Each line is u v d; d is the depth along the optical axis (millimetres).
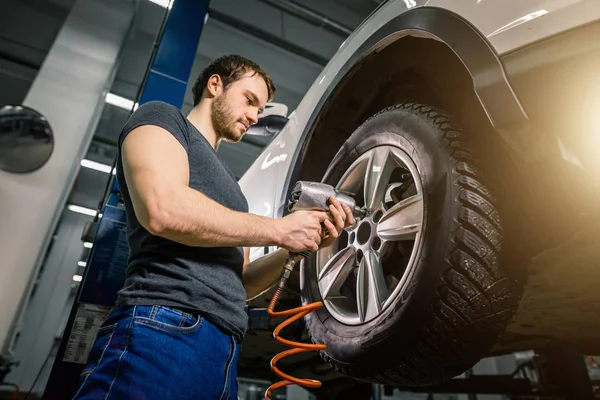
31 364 6230
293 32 5102
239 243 722
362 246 1147
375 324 1003
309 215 854
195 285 722
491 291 855
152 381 620
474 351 908
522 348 1771
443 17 980
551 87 725
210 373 688
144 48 5500
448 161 944
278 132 1980
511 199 870
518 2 824
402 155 1081
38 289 6895
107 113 6512
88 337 1474
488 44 841
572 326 1268
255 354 2357
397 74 1288
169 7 2641
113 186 1753
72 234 7438
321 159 1527
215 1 4676
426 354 903
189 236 667
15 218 2074
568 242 790
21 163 2010
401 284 969
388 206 1158
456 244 864
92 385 626
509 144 793
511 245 873
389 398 3135
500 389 1843
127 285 747
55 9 5121
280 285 904
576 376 1641
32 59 5832
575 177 708
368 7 4723
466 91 1040
